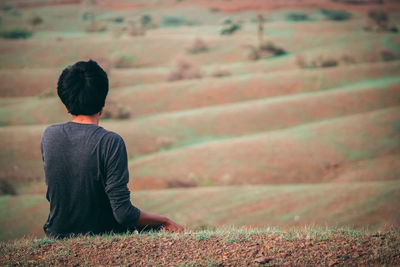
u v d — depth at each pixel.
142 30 137.12
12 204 33.12
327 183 38.66
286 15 167.50
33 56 104.62
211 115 60.91
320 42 111.00
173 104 70.12
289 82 75.88
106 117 61.34
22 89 78.75
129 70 92.50
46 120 61.91
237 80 78.00
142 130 55.69
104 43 116.38
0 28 136.38
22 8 182.62
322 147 46.69
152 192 35.84
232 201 32.31
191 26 163.00
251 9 180.00
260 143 48.69
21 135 50.69
